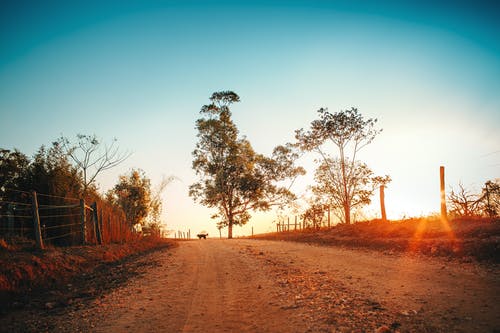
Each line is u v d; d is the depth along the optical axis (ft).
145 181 107.45
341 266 36.24
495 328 16.05
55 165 52.34
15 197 47.42
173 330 18.21
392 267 33.99
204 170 159.84
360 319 18.37
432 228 51.13
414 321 17.56
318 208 100.53
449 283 25.53
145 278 33.53
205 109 158.51
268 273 33.58
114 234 59.21
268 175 159.02
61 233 48.06
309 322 18.44
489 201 56.90
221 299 24.30
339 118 111.55
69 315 22.22
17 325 20.67
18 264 29.91
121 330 18.67
